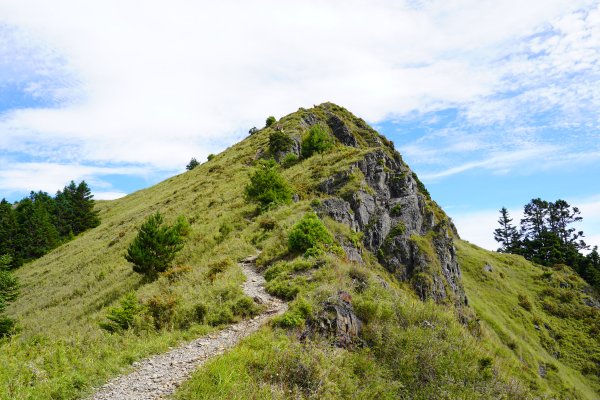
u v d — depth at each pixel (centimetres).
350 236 2791
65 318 2569
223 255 2347
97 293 2911
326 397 952
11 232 7069
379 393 1083
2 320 2455
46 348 1213
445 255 3781
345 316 1320
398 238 3391
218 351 1125
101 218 8225
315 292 1475
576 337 5606
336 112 6562
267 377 961
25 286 4159
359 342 1282
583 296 6694
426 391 1148
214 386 877
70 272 4003
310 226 2150
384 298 1570
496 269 7094
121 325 1410
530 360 4388
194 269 2148
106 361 1073
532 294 6712
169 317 1429
